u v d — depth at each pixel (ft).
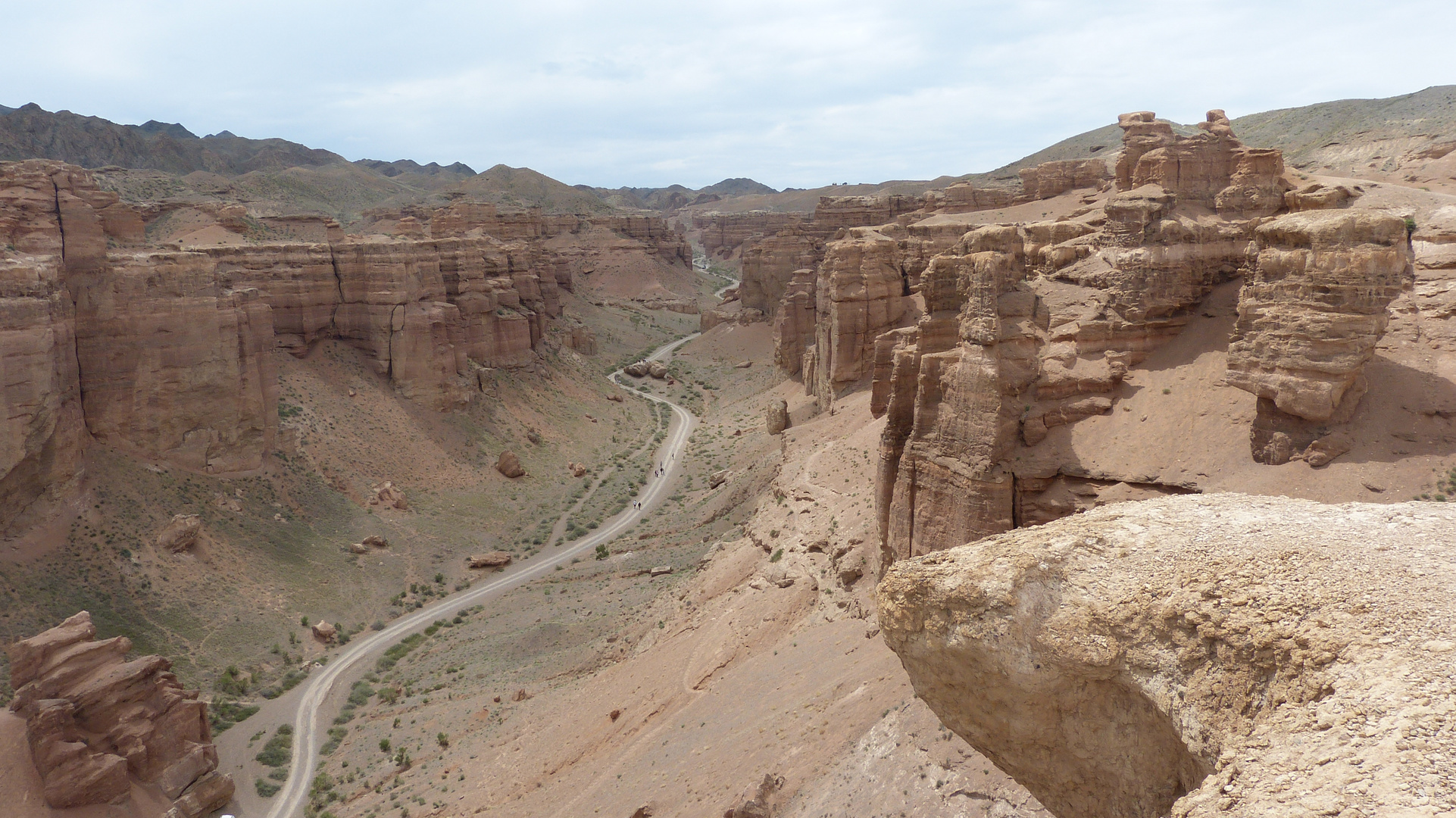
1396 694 29.50
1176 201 137.18
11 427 179.73
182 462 228.43
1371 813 25.93
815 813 80.23
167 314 223.30
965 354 101.35
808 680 110.63
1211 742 34.32
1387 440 86.94
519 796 123.24
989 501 98.43
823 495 174.60
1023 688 40.50
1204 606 36.32
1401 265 85.15
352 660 197.67
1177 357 106.11
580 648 179.22
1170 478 92.73
